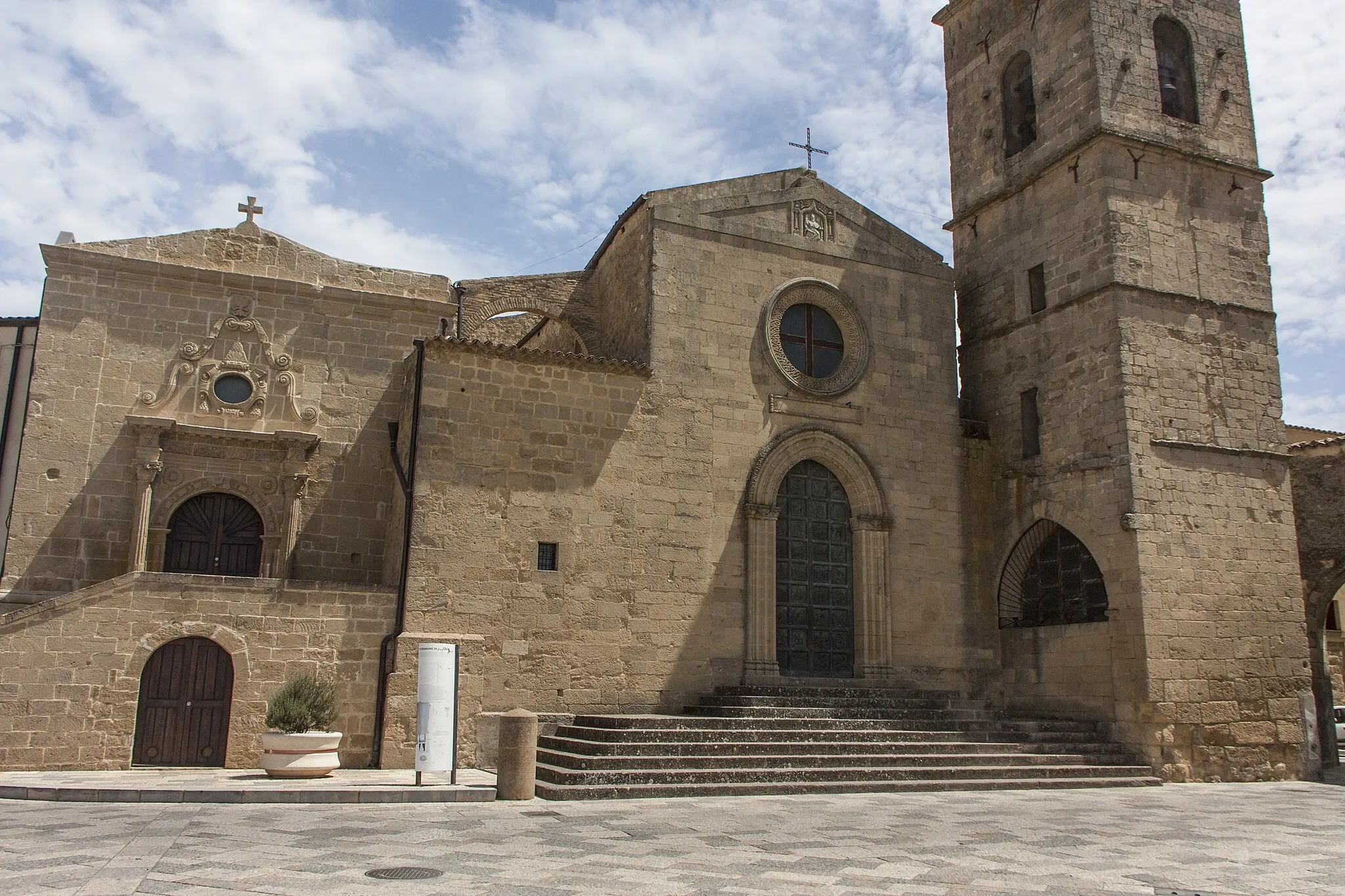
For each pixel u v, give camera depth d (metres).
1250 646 25.12
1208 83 28.75
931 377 28.89
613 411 24.67
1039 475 27.47
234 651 20.17
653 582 24.28
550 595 23.16
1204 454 25.88
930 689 26.84
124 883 9.62
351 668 21.02
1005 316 29.48
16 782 16.66
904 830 14.76
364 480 25.36
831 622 26.67
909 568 27.39
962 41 32.62
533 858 11.65
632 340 26.61
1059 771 22.09
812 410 27.09
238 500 24.53
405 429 24.48
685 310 26.05
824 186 28.78
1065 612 26.45
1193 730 23.77
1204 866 12.51
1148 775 22.94
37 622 19.05
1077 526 26.06
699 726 21.78
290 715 18.23
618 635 23.66
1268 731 24.78
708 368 26.02
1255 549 25.91
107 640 19.41
